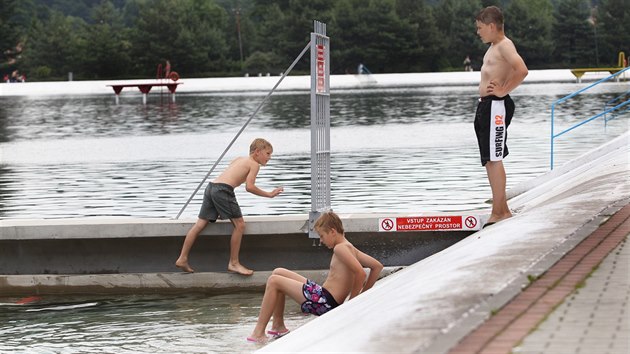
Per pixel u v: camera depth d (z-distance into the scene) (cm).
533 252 1186
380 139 4622
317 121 1919
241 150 4275
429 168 3412
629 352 749
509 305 912
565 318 854
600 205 1600
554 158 3584
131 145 4634
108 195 2945
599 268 1059
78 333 1527
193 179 3291
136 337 1488
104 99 10519
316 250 1911
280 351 966
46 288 1919
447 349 780
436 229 1878
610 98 7994
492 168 1780
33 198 2922
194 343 1441
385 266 1909
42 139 5134
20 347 1439
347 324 1013
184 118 6662
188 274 1903
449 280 1077
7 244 1934
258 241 1917
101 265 1934
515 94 9100
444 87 11944
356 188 2925
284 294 1468
